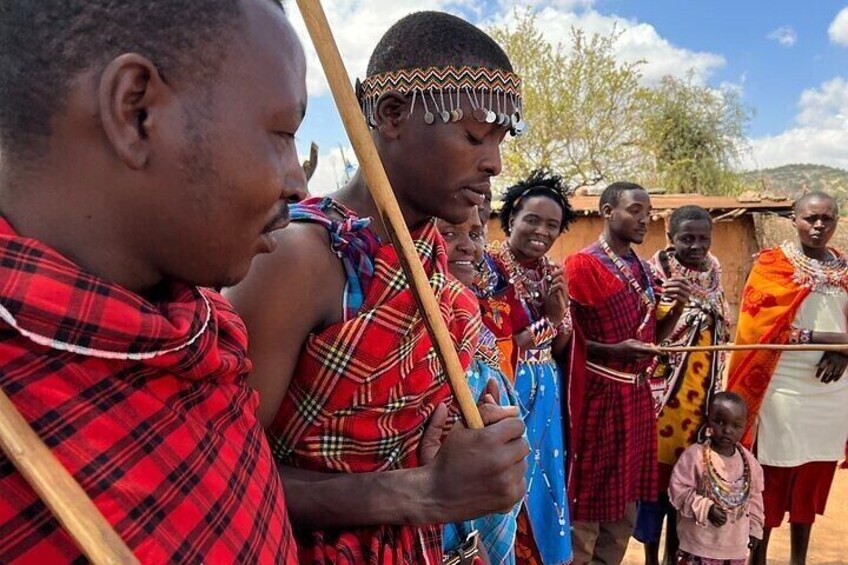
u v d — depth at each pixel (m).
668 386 4.20
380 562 1.21
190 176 0.68
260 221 0.75
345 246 1.19
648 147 23.14
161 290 0.79
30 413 0.62
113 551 0.58
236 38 0.70
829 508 5.54
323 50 0.93
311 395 1.19
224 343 0.87
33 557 0.61
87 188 0.67
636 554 4.82
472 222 2.30
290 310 1.14
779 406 4.12
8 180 0.67
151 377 0.70
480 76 1.20
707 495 3.67
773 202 10.30
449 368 1.12
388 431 1.23
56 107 0.65
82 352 0.64
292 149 0.78
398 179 1.28
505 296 3.05
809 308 4.13
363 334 1.16
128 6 0.64
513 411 1.29
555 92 22.03
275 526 0.88
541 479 3.06
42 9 0.64
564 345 3.43
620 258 3.80
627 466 3.63
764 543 4.24
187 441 0.73
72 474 0.63
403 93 1.22
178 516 0.70
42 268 0.62
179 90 0.67
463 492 1.14
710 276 4.39
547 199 3.25
